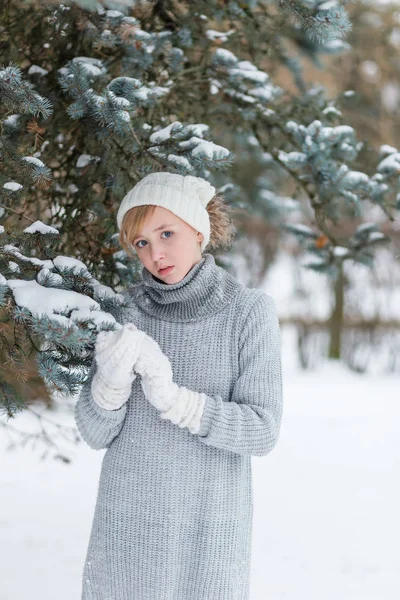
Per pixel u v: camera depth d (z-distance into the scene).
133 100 2.41
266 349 1.78
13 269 1.98
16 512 4.17
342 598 3.24
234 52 3.44
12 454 5.43
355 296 11.46
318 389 9.48
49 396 3.30
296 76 3.97
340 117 3.54
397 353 11.18
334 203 3.58
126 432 1.78
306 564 3.62
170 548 1.72
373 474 5.36
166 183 1.81
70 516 4.14
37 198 2.86
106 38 2.60
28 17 2.79
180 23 3.10
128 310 1.89
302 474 5.33
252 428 1.68
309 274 11.63
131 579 1.74
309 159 3.19
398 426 7.12
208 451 1.74
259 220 11.08
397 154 3.38
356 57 7.09
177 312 1.81
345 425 7.13
